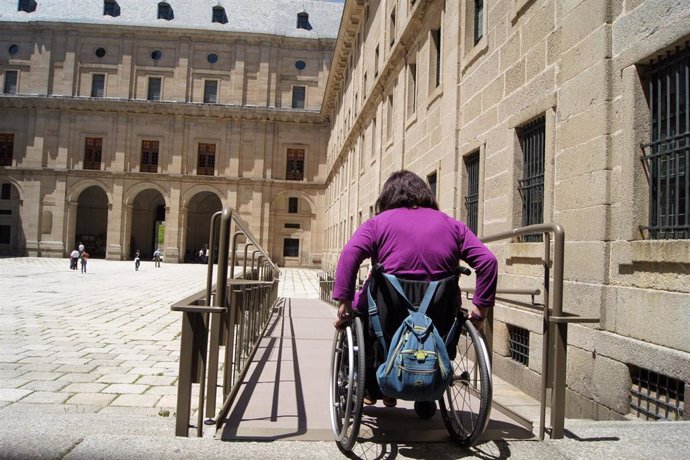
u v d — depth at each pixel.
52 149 52.84
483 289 3.04
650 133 4.73
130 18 55.00
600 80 5.14
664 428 3.49
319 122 54.72
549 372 3.46
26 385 6.80
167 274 34.38
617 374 4.67
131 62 53.75
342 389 3.43
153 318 13.16
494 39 8.05
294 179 54.78
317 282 33.41
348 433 3.23
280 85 55.03
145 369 7.82
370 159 22.02
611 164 5.00
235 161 53.88
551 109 6.14
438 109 11.21
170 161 53.53
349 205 29.98
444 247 3.12
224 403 3.88
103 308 14.94
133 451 2.93
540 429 3.41
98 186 55.22
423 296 3.03
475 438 3.07
